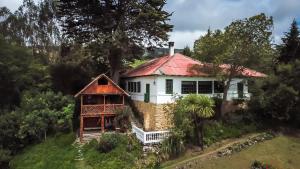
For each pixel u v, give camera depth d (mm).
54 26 51031
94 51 35500
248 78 33844
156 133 26859
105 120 34125
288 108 31266
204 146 27844
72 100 35125
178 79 31359
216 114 32375
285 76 31922
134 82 37656
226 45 30484
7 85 38062
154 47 38656
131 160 25062
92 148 27719
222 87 33938
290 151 28094
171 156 25875
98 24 36625
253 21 29953
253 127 31656
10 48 39656
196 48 34844
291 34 43156
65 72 41156
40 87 40781
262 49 30141
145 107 33312
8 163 28281
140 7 35875
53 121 32062
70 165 25656
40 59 49531
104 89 31781
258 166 24500
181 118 27531
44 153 28609
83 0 36250
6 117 31125
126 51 37094
